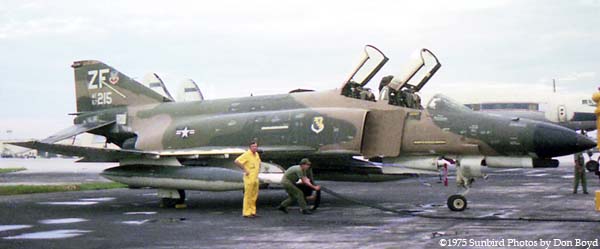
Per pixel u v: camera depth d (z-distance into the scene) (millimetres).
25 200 16641
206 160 15875
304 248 8383
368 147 14852
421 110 14789
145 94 19562
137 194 18969
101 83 20344
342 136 14656
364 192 18797
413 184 22781
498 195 16938
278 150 15148
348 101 15609
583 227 9992
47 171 41281
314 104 16016
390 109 14938
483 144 13852
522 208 13219
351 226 10633
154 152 14789
